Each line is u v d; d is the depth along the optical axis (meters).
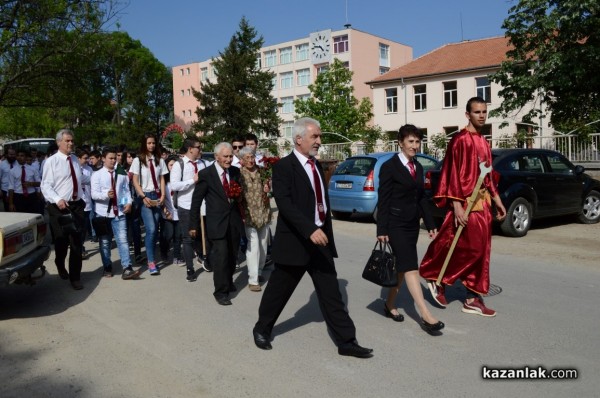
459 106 38.22
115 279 7.56
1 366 4.40
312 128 4.45
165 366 4.33
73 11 14.69
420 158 14.33
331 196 12.98
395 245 4.94
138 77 56.25
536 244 9.30
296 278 4.67
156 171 7.84
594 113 16.67
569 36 15.35
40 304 6.26
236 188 6.28
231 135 46.66
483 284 5.38
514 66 17.05
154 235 7.80
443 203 5.47
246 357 4.49
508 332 4.93
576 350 4.46
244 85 48.16
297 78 68.75
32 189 12.44
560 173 10.95
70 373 4.23
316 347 4.68
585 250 8.70
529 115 18.03
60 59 15.06
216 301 6.30
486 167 5.30
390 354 4.46
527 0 15.75
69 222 6.84
